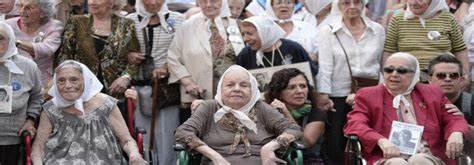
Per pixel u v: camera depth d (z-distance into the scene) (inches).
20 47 324.5
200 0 332.8
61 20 359.6
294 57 317.7
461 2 394.3
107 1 326.3
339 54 326.6
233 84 284.7
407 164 262.2
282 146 277.0
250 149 281.3
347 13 327.6
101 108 288.2
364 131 279.7
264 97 303.1
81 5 361.4
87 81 286.2
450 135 280.8
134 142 287.1
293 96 297.6
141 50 333.7
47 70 332.8
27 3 326.6
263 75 310.8
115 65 327.6
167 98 333.7
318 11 356.8
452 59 300.0
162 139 335.0
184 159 270.7
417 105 288.8
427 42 332.8
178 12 365.7
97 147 283.7
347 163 283.9
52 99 287.1
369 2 399.2
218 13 333.4
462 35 354.9
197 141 277.0
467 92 335.6
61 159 282.0
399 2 393.1
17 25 332.8
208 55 329.4
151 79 333.1
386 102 289.1
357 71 325.4
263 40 313.7
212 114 286.4
